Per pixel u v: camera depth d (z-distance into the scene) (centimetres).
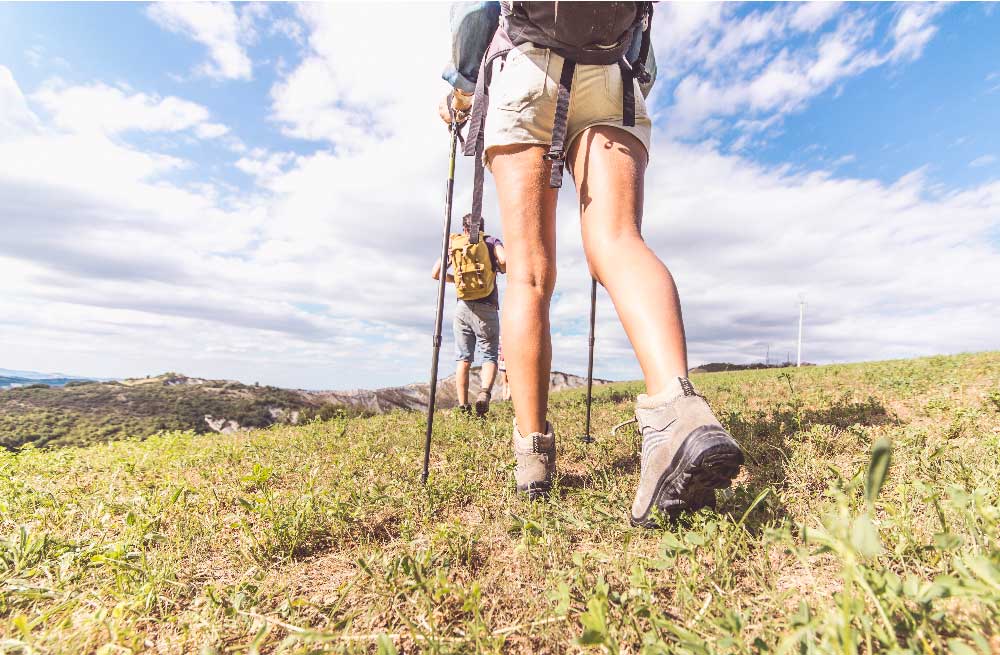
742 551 132
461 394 550
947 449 197
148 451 438
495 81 200
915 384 449
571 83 184
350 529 186
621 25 175
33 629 122
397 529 186
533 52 188
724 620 93
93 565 157
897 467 182
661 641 93
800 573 123
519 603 124
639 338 159
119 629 114
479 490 218
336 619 121
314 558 166
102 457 422
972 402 330
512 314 197
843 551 67
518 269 200
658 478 147
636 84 196
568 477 233
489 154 207
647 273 165
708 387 679
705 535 136
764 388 573
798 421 269
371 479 255
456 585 129
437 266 565
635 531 152
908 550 115
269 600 132
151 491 254
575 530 163
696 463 135
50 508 225
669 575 127
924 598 83
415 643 108
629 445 285
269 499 196
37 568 149
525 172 197
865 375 633
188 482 275
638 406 156
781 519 149
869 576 88
